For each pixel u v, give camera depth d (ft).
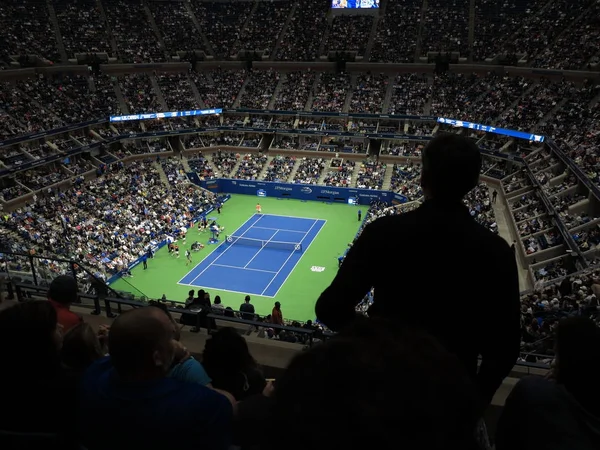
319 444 4.80
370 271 11.66
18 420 13.25
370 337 5.74
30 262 50.85
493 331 11.19
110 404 10.93
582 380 9.62
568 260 127.75
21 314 13.33
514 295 11.03
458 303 11.10
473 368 12.01
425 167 11.72
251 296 159.53
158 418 10.52
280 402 5.31
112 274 161.38
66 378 13.69
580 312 69.46
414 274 11.18
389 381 5.02
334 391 5.03
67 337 18.88
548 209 156.87
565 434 9.03
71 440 13.30
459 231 10.98
